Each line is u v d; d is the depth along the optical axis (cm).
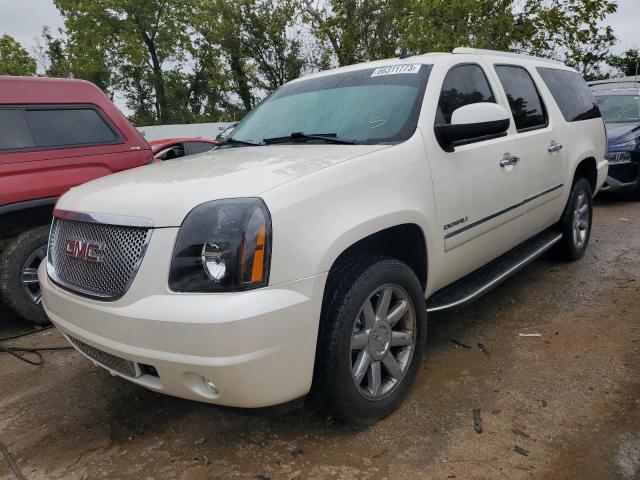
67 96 455
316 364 235
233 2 2838
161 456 251
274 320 204
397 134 290
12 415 296
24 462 253
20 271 412
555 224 472
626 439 242
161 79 3406
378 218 245
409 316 276
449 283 327
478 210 322
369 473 229
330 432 259
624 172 757
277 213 211
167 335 203
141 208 220
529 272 483
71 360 363
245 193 215
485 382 298
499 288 447
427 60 335
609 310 389
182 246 207
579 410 266
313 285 216
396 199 260
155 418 284
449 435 251
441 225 291
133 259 217
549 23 1489
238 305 199
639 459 229
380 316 258
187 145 991
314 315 218
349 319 234
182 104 3500
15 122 419
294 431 262
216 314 197
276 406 221
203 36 3309
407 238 286
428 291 300
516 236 383
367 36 1983
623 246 554
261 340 202
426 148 288
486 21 1452
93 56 3180
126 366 229
